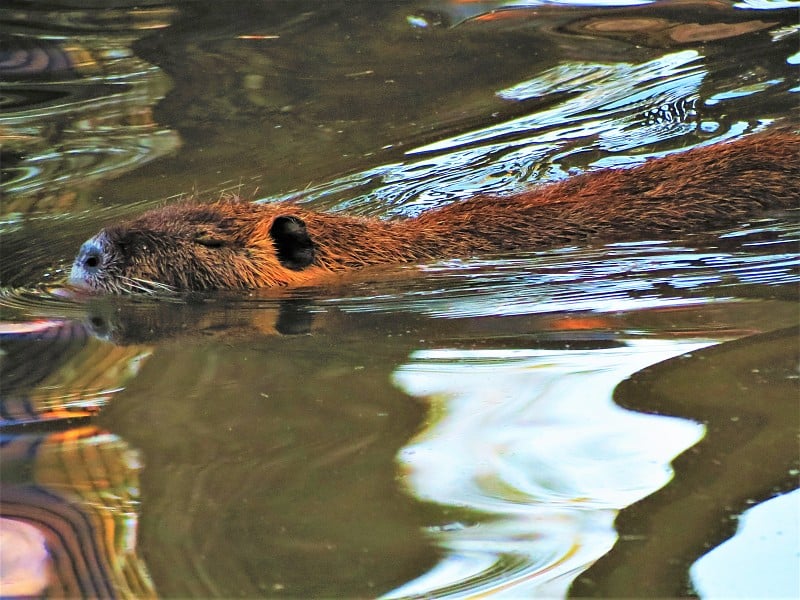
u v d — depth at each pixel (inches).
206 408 402.6
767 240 560.1
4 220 663.1
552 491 334.0
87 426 390.6
